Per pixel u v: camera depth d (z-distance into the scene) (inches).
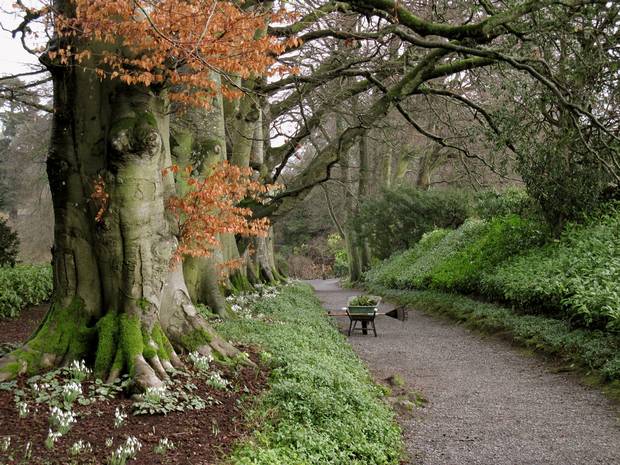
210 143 416.8
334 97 593.6
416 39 442.0
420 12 591.2
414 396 331.6
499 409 300.4
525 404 305.7
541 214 633.6
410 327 634.2
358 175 1373.0
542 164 564.1
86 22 241.4
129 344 255.3
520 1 461.4
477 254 735.7
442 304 711.1
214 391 254.8
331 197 1669.5
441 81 748.6
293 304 639.8
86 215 272.2
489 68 565.3
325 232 2308.1
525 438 252.2
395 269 1094.4
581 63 491.8
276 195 552.4
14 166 1218.0
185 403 234.5
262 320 449.4
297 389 256.2
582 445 238.7
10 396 221.9
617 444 237.0
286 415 237.8
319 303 887.7
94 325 270.4
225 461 189.3
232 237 599.8
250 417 230.5
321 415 246.1
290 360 304.7
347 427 241.8
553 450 235.1
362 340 555.5
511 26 470.0
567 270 478.0
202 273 451.8
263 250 1043.3
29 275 657.0
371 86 663.1
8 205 1358.3
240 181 327.6
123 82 263.6
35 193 1154.7
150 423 213.0
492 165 598.2
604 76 518.3
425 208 1156.5
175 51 232.1
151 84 262.7
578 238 547.2
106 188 262.1
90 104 269.4
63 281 273.9
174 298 298.0
